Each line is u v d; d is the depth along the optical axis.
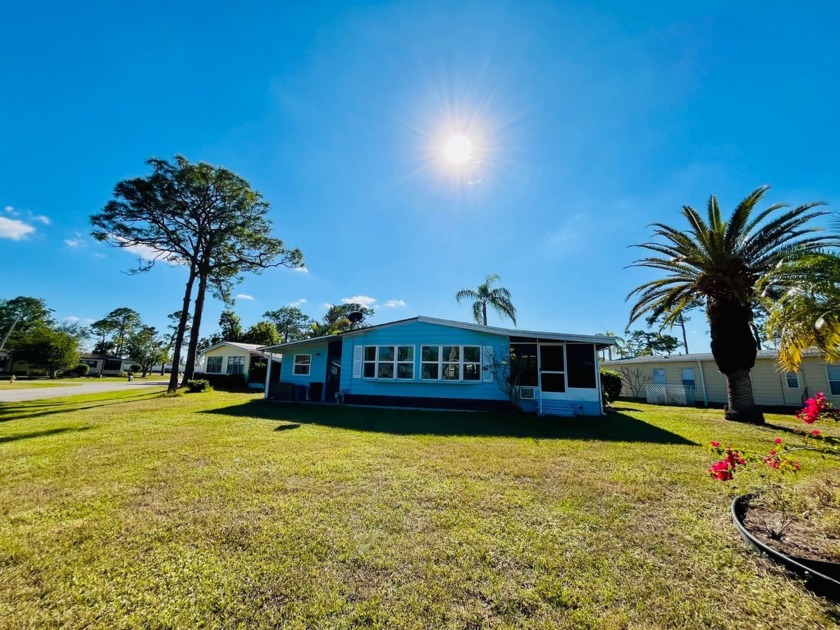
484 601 2.27
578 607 2.22
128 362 63.84
